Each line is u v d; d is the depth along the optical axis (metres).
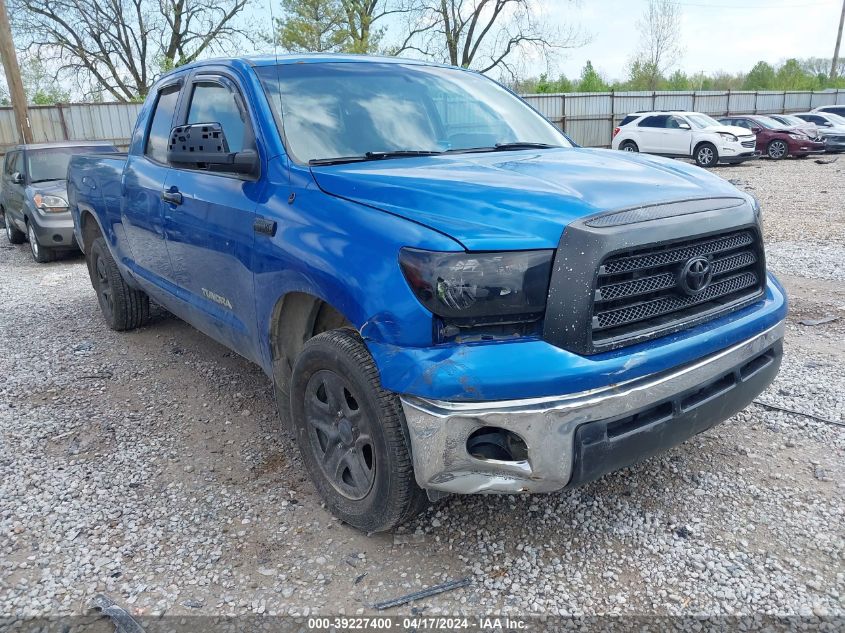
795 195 14.30
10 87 16.09
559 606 2.52
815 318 5.80
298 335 3.30
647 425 2.52
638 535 2.91
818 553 2.75
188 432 4.04
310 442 3.14
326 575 2.73
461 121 3.92
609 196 2.64
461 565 2.76
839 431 3.75
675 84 49.72
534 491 2.47
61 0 31.77
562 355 2.36
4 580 2.75
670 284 2.62
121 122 20.58
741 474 3.36
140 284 5.13
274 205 3.14
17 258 11.19
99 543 2.98
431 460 2.43
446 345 2.40
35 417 4.30
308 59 3.85
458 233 2.41
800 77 53.97
